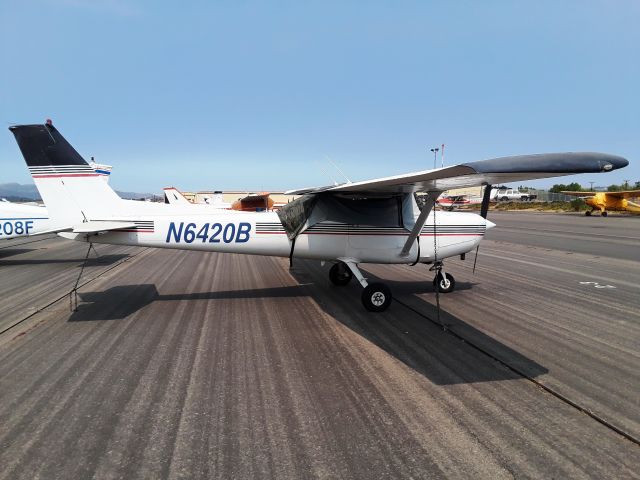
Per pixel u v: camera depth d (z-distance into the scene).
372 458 2.41
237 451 2.49
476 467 2.33
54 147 5.96
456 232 6.44
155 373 3.63
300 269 9.01
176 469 2.33
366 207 6.20
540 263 9.66
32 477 2.27
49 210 6.02
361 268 8.91
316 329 4.81
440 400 3.11
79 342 4.42
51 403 3.11
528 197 61.22
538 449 2.50
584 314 5.39
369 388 3.31
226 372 3.63
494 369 3.68
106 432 2.71
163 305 5.94
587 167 3.50
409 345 4.27
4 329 4.88
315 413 2.93
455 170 3.54
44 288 7.18
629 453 2.46
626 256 10.84
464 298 6.27
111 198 6.15
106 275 8.39
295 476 2.26
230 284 7.39
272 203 32.00
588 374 3.58
